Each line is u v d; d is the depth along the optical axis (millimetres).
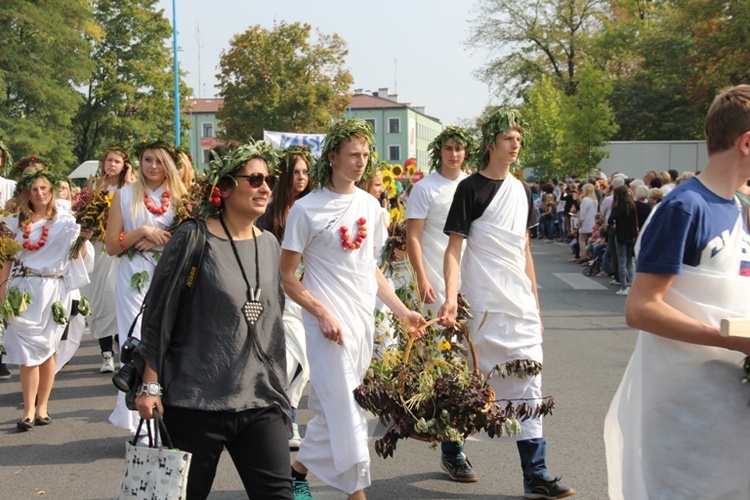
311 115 43750
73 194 12305
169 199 6168
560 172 35719
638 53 50156
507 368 4984
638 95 49219
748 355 3102
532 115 37562
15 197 7289
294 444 6188
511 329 5031
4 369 9039
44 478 5676
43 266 6945
